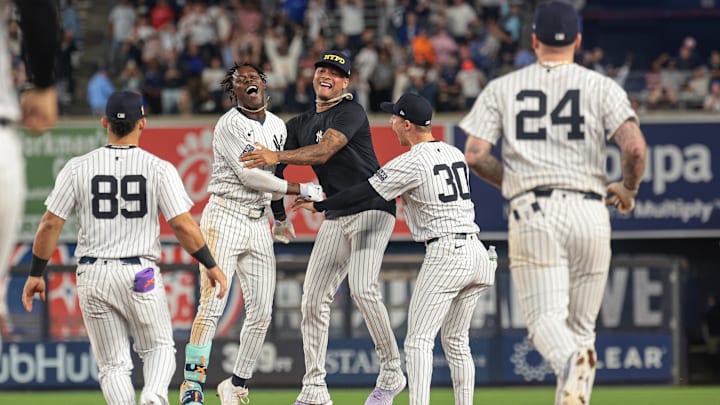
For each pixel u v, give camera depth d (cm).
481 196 4956
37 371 3831
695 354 4997
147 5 6153
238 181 2316
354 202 2147
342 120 2314
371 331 2412
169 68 5509
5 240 1293
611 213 5028
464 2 6253
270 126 2348
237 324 3897
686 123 5025
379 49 5878
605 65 6388
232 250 2312
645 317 3991
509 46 6081
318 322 2425
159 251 2041
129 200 1989
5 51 1310
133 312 1994
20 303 3869
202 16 5769
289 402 3388
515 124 1870
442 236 2173
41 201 4822
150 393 1950
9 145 1283
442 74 5609
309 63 5591
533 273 1833
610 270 3994
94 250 1989
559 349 1766
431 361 2166
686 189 5031
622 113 1831
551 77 1870
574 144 1848
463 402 2264
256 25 6112
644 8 8450
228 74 2327
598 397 3519
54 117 1407
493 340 3944
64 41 5681
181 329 3856
